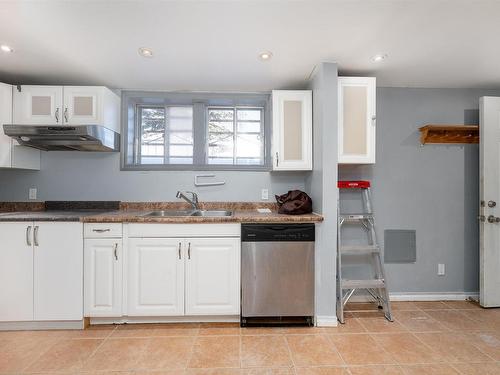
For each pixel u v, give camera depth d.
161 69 2.33
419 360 1.75
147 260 2.13
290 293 2.16
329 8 1.60
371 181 2.74
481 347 1.90
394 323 2.24
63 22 1.71
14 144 2.36
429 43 1.96
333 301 2.19
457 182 2.77
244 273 2.14
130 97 2.74
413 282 2.74
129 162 2.75
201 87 2.70
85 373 1.62
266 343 1.93
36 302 2.08
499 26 1.76
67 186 2.67
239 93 2.80
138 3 1.55
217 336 2.02
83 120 2.37
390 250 2.74
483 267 2.56
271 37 1.88
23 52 2.05
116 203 2.68
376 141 2.74
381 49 2.04
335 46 2.00
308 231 2.17
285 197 2.52
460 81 2.62
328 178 2.21
